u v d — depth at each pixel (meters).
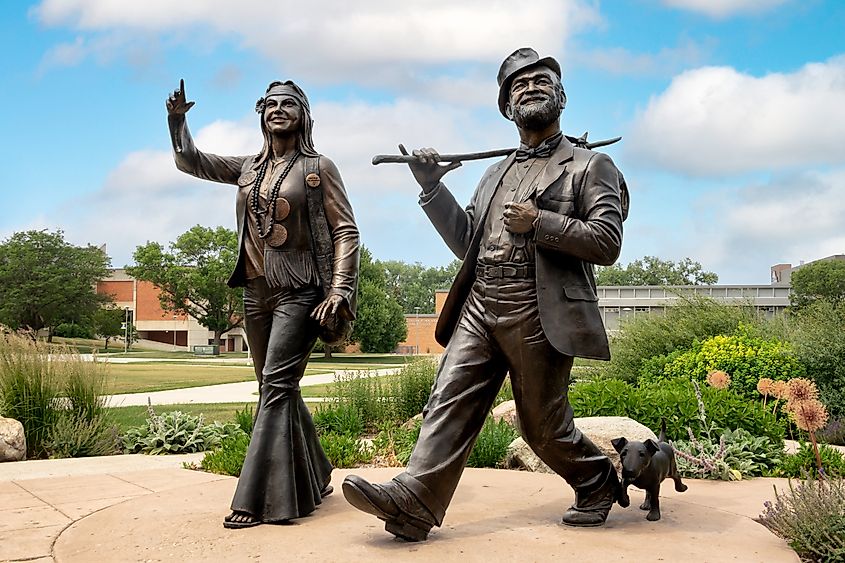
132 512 4.93
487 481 6.14
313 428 5.25
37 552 4.26
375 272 55.94
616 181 4.55
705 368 12.91
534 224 4.26
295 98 5.01
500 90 4.79
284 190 4.88
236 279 5.06
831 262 62.28
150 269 63.94
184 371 32.62
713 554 3.97
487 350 4.47
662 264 87.44
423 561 3.78
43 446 9.49
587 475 4.55
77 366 10.20
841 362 12.33
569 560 3.81
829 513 4.33
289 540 4.18
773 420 8.48
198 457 9.06
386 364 43.38
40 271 64.19
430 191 4.77
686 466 7.28
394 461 8.27
